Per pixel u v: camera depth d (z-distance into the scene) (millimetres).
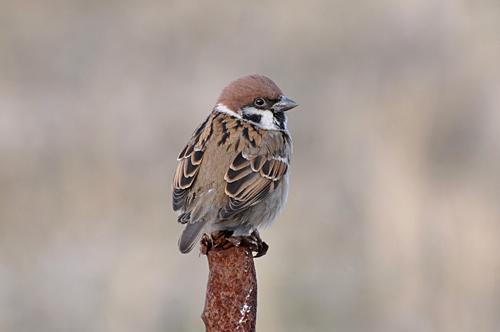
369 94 15969
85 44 19828
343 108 16094
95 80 18406
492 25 15516
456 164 13508
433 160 13680
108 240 13367
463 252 11898
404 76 15625
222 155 7516
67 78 18734
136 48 19688
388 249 12430
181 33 19875
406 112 14664
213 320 5051
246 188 7438
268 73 18422
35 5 21125
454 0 15781
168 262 12555
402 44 16219
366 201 13195
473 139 13945
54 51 19844
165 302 11742
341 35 18422
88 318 11453
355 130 15102
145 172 15359
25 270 12539
